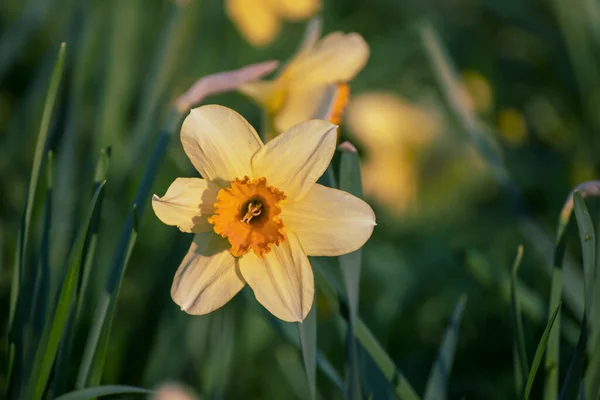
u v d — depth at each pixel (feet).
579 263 3.13
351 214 2.12
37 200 2.28
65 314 2.13
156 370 2.64
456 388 2.92
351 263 2.19
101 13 3.61
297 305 2.12
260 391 2.97
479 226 3.70
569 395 2.14
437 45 2.79
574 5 3.76
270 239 2.13
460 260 2.57
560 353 2.72
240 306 2.85
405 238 3.83
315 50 2.41
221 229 2.13
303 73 2.39
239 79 2.30
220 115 2.15
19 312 2.20
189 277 2.14
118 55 3.40
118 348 2.65
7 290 2.86
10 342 2.20
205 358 2.74
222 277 2.15
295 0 3.77
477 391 2.93
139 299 2.92
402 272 3.32
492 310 3.17
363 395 2.25
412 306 3.30
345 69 2.39
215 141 2.15
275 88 2.39
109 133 2.98
